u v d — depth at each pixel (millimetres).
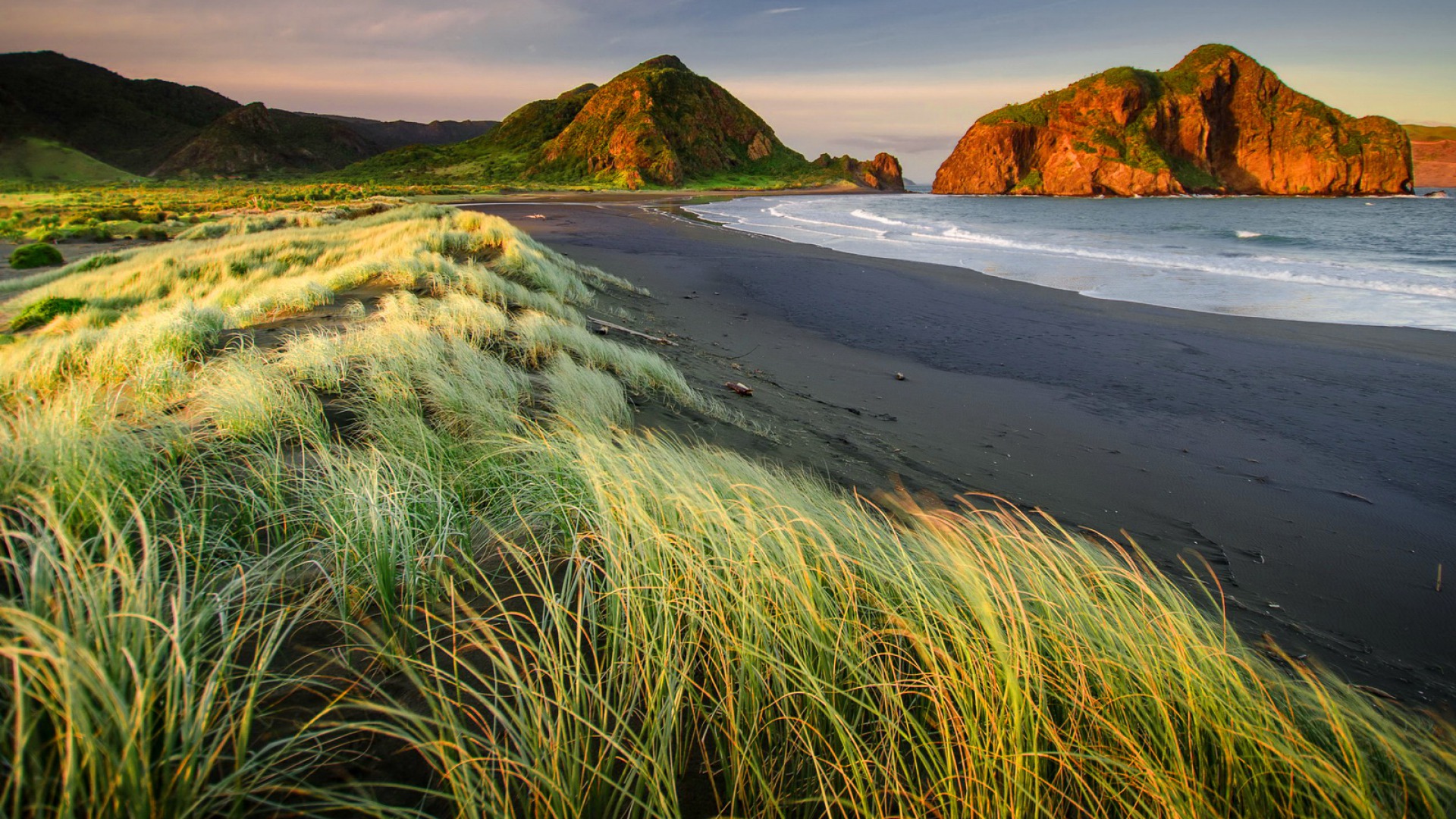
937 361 8852
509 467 2859
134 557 1769
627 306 11984
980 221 44656
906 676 1561
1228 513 4426
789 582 1722
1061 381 7863
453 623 1387
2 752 1045
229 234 26703
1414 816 1427
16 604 1391
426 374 4355
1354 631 3119
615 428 4258
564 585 1771
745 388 6547
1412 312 11938
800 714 1426
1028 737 1387
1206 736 1509
